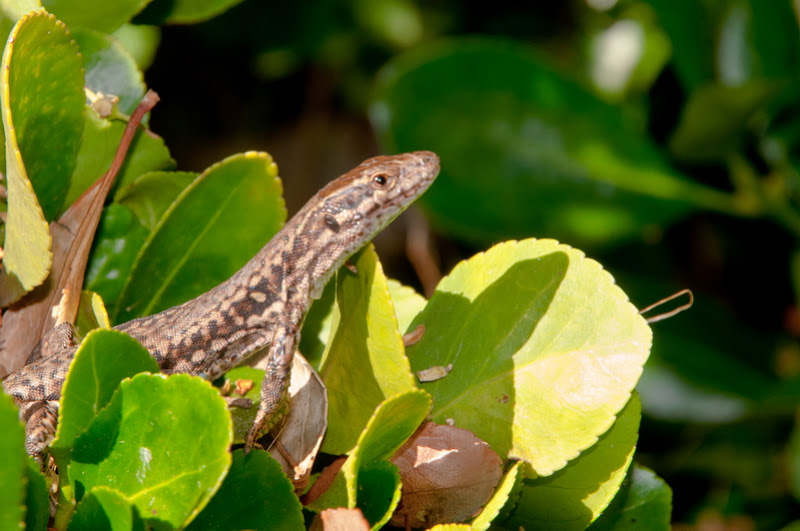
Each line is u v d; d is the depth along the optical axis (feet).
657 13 1.52
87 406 1.23
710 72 1.52
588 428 1.26
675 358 1.50
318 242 1.38
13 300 1.28
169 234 1.30
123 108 1.32
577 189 1.50
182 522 1.20
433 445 1.26
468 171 1.50
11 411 1.18
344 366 1.28
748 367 1.52
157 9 1.36
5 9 1.29
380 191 1.39
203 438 1.21
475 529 1.24
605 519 1.30
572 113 1.50
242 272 1.38
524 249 1.28
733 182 1.53
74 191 1.31
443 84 1.49
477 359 1.28
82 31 1.32
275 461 1.23
